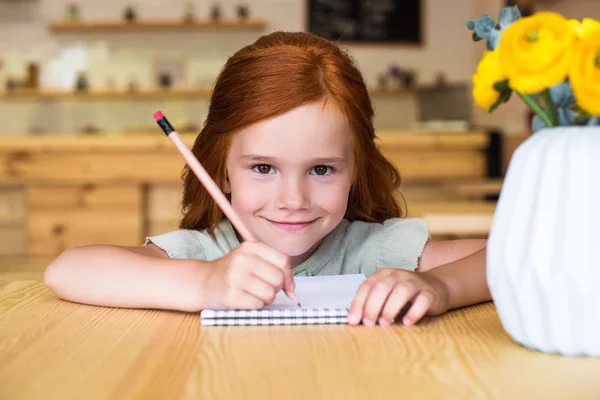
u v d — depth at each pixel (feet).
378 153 3.77
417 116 20.18
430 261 3.57
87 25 19.36
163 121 2.66
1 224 10.71
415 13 20.12
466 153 10.56
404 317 2.36
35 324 2.37
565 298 1.86
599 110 1.76
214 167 3.38
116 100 20.10
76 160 10.41
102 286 2.67
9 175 10.43
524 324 1.95
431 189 10.59
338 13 20.08
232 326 2.33
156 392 1.62
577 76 1.76
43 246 10.60
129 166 10.40
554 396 1.59
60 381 1.71
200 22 19.30
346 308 2.40
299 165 2.95
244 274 2.41
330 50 3.21
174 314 2.55
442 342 2.11
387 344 2.08
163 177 10.40
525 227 1.92
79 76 19.47
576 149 1.86
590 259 1.83
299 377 1.74
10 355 1.96
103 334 2.22
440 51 20.20
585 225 1.83
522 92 1.88
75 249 2.91
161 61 19.99
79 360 1.91
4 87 19.90
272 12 20.01
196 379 1.72
